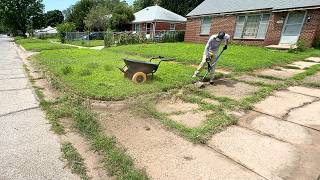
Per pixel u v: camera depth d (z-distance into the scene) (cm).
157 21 3238
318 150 367
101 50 1759
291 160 342
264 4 1764
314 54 1255
